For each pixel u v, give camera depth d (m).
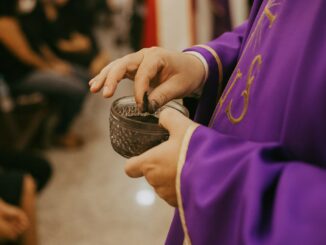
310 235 0.34
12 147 2.13
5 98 2.24
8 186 1.37
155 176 0.44
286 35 0.45
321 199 0.35
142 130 0.50
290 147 0.42
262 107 0.46
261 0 0.59
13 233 1.27
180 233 0.61
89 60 2.89
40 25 2.57
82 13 2.96
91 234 1.84
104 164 2.41
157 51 0.58
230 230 0.39
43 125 2.48
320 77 0.39
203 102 0.67
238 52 0.67
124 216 1.96
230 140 0.43
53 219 1.91
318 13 0.41
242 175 0.39
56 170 2.31
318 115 0.39
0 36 2.32
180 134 0.45
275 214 0.36
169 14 1.74
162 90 0.56
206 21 1.77
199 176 0.41
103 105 3.23
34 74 2.45
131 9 3.40
